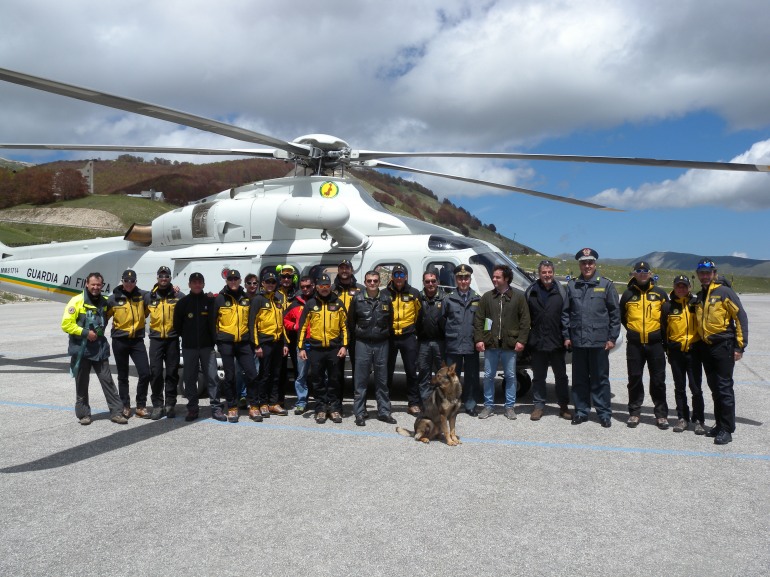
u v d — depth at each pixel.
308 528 3.52
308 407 6.90
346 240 7.35
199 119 6.02
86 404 6.03
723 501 3.97
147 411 6.69
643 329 5.90
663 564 3.09
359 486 4.24
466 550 3.24
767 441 5.47
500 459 4.90
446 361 6.42
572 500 3.99
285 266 7.62
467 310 6.31
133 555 3.18
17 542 3.34
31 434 5.62
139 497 4.02
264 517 3.69
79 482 4.32
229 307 6.12
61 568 3.04
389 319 6.21
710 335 5.41
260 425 6.03
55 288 9.38
